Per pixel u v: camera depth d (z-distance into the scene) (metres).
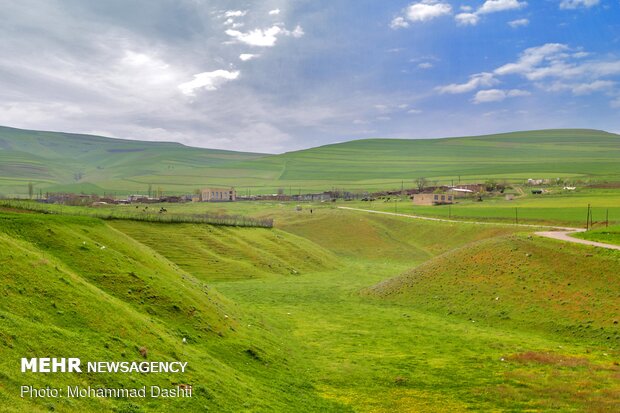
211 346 44.56
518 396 42.66
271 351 49.84
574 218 170.62
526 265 80.25
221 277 102.06
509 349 57.25
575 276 72.38
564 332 62.09
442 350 56.97
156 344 37.31
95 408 26.67
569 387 44.66
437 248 169.12
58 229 51.75
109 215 112.19
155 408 29.28
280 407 36.12
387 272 133.50
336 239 184.00
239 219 148.25
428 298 82.62
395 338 62.22
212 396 33.16
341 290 100.38
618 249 75.75
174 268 66.62
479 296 77.06
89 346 31.75
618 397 42.09
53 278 37.69
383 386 45.00
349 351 56.09
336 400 40.94
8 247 38.53
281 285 101.81
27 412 22.95
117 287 46.25
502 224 175.00
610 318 61.06
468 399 42.06
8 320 29.50
